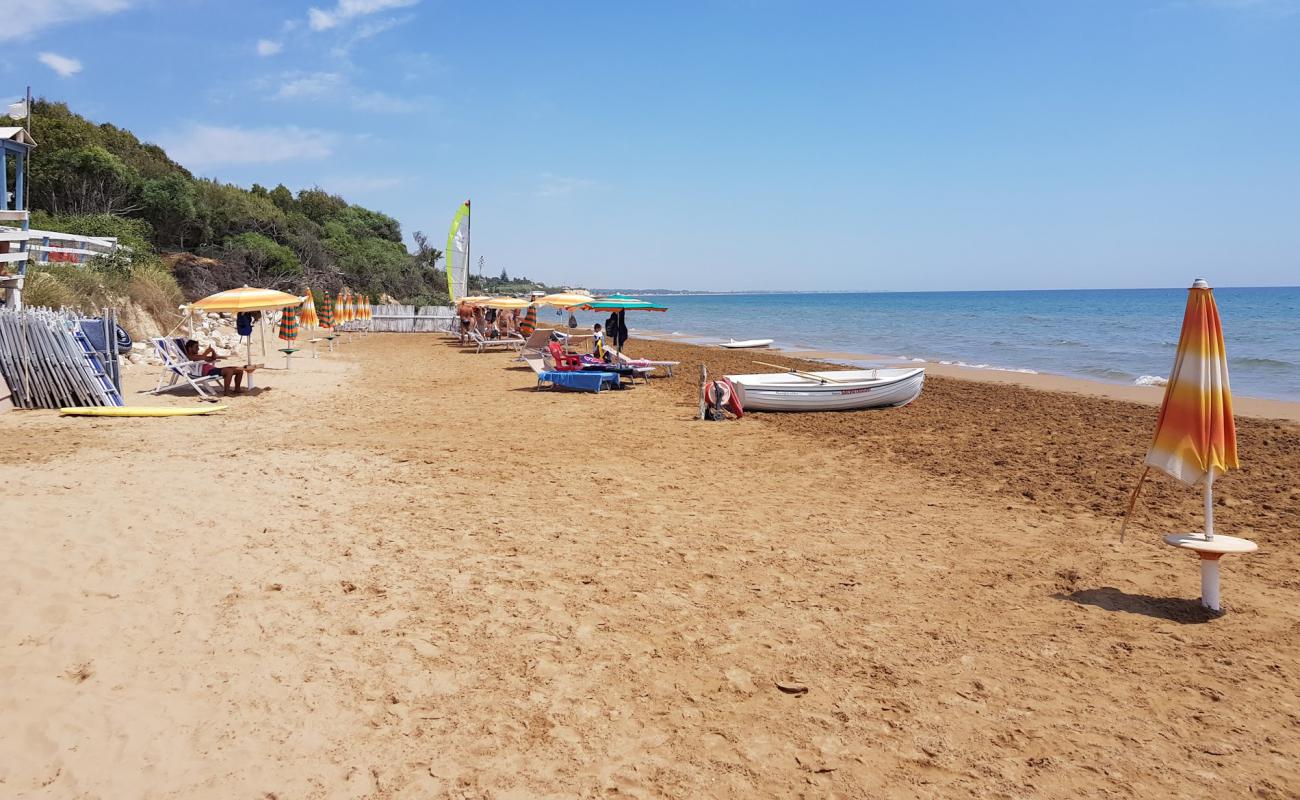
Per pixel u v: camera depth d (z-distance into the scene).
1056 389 18.97
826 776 3.45
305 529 6.79
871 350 31.48
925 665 4.53
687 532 7.12
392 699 4.00
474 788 3.29
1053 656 4.66
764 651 4.69
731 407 13.95
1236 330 38.84
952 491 8.84
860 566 6.25
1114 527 7.43
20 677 4.06
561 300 20.05
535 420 13.60
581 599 5.44
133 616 4.86
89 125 38.62
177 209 37.09
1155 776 3.44
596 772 3.44
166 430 11.48
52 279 18.80
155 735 3.59
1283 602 5.53
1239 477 9.58
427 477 9.02
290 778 3.32
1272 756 3.60
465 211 34.78
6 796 3.13
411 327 40.50
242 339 29.03
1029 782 3.39
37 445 9.95
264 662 4.34
